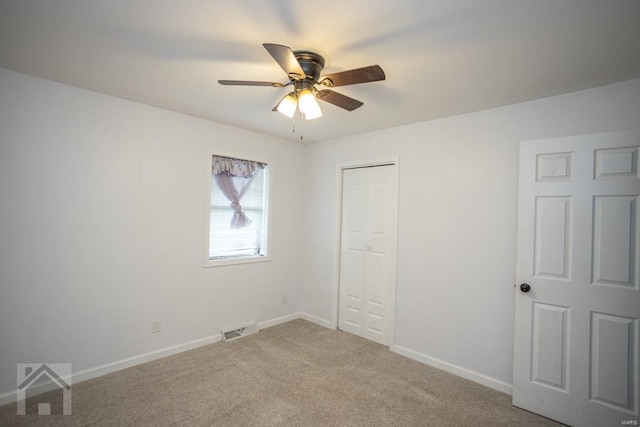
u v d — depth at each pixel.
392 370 2.74
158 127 2.81
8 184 2.12
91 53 1.85
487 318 2.55
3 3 1.38
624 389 1.92
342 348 3.17
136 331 2.70
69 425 1.92
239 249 3.56
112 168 2.56
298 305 4.12
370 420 2.05
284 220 3.92
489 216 2.57
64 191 2.34
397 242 3.12
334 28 1.54
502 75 1.99
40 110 2.23
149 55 1.86
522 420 2.11
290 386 2.43
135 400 2.19
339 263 3.74
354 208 3.62
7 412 2.03
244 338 3.36
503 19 1.43
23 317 2.19
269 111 2.85
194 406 2.14
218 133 3.23
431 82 2.12
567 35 1.55
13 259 2.15
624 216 1.94
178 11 1.44
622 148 1.96
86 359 2.45
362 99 2.44
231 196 3.44
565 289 2.12
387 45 1.68
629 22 1.42
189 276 3.04
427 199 2.94
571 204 2.11
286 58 1.46
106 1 1.37
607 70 1.89
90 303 2.47
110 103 2.54
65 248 2.35
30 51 1.84
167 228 2.88
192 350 3.03
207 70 2.05
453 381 2.58
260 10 1.42
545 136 2.33
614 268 1.97
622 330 1.93
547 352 2.16
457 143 2.76
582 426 2.02
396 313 3.12
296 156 4.05
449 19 1.45
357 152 3.54
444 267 2.80
